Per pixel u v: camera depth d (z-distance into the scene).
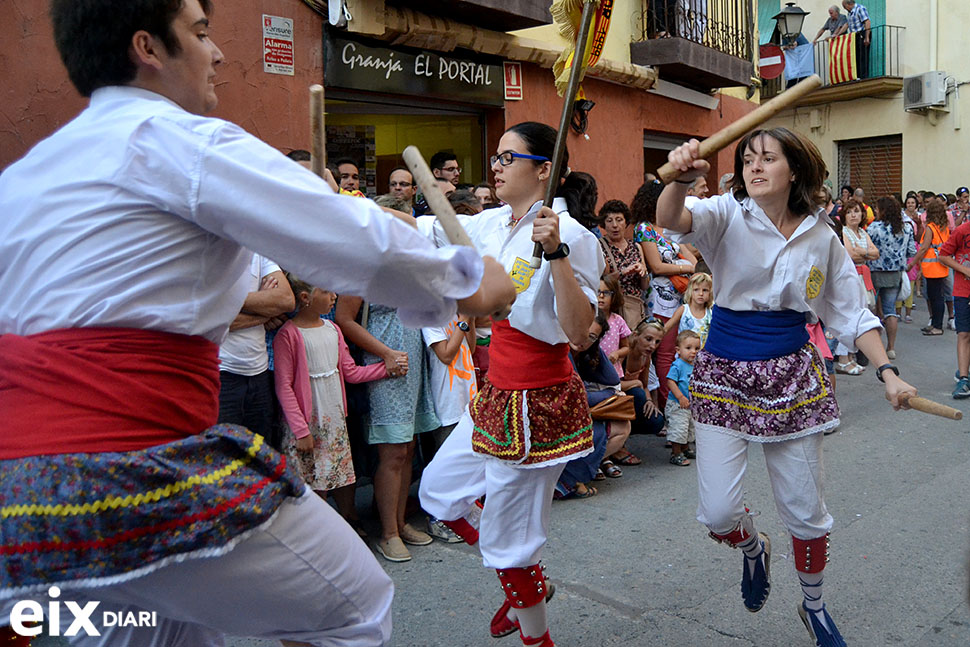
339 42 5.97
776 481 3.09
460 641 3.30
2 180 1.54
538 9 6.90
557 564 4.02
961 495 4.93
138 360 1.47
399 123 7.09
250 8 5.48
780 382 2.98
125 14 1.51
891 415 6.94
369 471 4.39
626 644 3.23
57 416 1.43
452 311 1.65
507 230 2.88
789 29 13.74
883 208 9.99
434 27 6.44
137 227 1.46
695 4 9.81
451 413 4.41
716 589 3.71
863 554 4.07
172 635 1.86
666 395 6.32
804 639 3.26
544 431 2.77
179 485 1.47
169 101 1.58
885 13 17.08
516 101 7.61
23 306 1.48
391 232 1.52
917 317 13.06
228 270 1.59
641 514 4.71
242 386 3.61
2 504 1.42
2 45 4.44
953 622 3.38
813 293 2.98
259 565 1.59
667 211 2.81
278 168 1.50
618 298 5.48
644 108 9.49
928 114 16.69
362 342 4.07
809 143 2.90
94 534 1.41
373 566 1.79
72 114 4.72
